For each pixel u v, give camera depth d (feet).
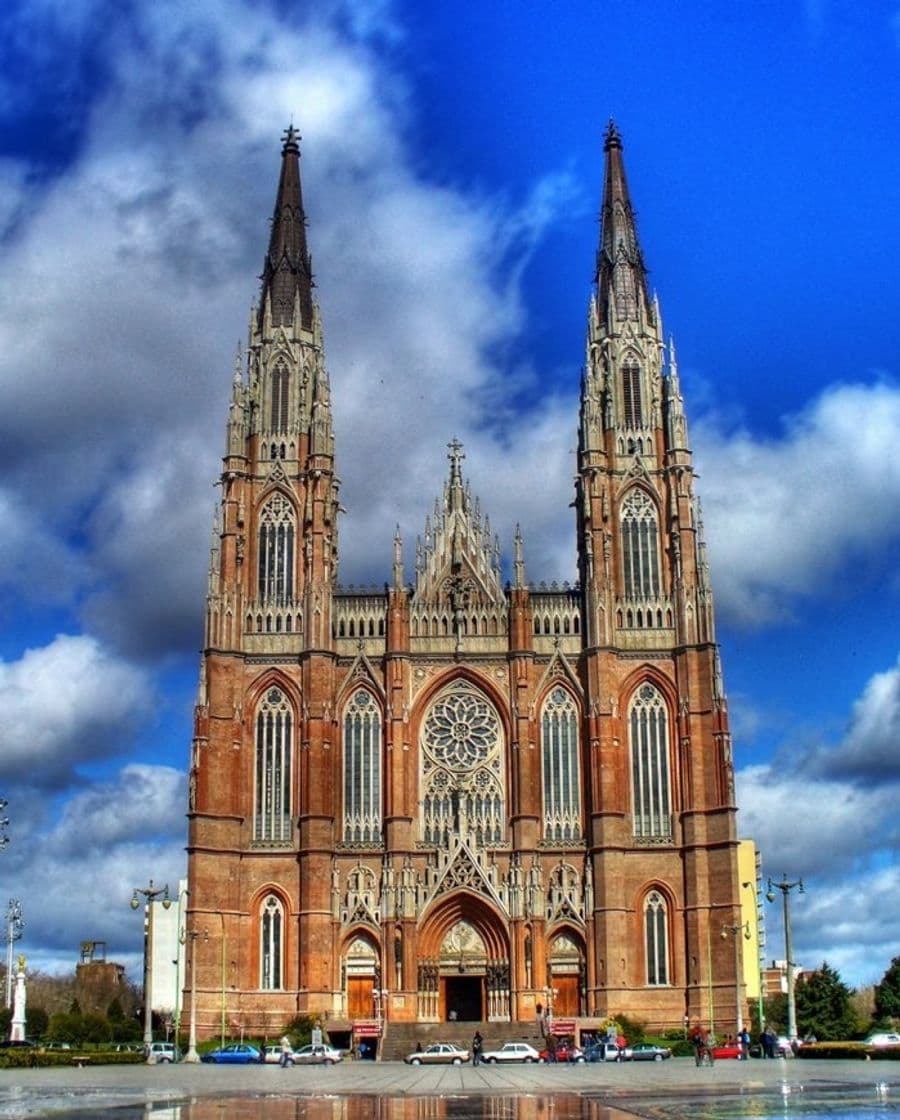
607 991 400.47
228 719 423.23
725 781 412.98
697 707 421.59
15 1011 442.50
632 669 429.38
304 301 473.26
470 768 428.15
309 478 446.19
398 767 422.00
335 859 417.08
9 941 482.28
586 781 424.46
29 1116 141.90
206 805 412.98
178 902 483.92
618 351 462.19
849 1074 241.35
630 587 438.40
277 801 421.18
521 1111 154.61
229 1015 401.49
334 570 442.91
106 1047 424.05
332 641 432.66
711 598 429.79
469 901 412.77
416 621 438.40
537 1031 392.47
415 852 419.13
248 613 435.12
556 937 413.18
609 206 485.97
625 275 472.03
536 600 441.27
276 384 459.32
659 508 445.37
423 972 410.72
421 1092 201.98
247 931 410.72
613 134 497.87
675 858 414.41
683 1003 403.13
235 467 445.78
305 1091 204.85
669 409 452.35
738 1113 147.33
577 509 452.76
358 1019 401.90
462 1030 393.70
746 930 447.83
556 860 419.13
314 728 420.77
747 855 541.75
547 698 433.89
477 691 435.12
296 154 499.92
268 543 443.32
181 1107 161.17
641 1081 230.48
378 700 432.66
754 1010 506.48
